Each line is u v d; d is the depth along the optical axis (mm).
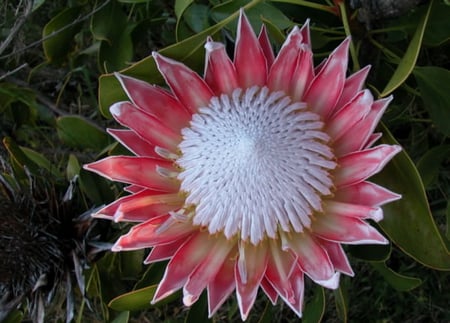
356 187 778
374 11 823
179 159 790
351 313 1068
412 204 811
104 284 944
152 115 788
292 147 772
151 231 776
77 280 887
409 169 796
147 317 1101
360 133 772
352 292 1063
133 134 793
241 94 788
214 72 782
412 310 1063
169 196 792
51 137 1132
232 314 1040
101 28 950
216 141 774
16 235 874
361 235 760
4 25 1100
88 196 901
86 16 960
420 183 789
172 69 778
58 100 1096
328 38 878
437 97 859
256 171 768
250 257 784
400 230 818
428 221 805
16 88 1064
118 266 958
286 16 886
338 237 771
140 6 1012
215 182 776
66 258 891
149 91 786
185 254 786
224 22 820
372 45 876
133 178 784
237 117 775
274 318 1078
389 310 1067
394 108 942
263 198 774
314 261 771
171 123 794
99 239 885
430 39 858
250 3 829
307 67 775
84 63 1104
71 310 888
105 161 779
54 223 882
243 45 774
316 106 786
